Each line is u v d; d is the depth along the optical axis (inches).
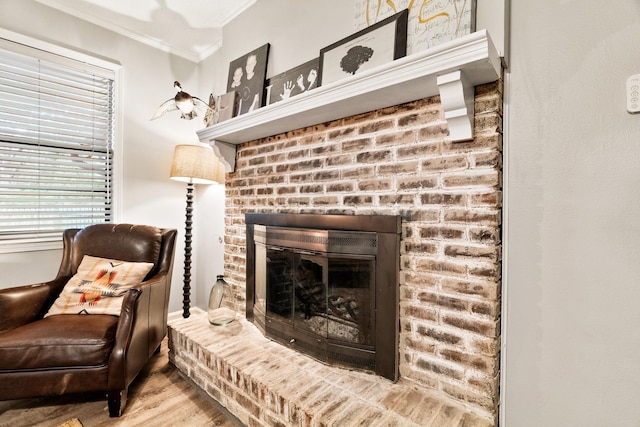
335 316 62.4
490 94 47.1
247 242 83.0
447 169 51.1
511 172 47.6
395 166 56.9
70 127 94.1
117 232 84.4
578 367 43.1
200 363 70.1
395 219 54.7
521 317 47.2
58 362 57.7
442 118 51.7
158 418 61.0
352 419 46.7
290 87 73.4
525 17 46.5
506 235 48.1
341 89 53.6
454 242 50.4
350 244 60.0
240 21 89.5
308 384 55.5
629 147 39.4
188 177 92.7
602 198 41.1
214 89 110.7
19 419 59.6
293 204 74.2
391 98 53.6
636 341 39.3
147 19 94.8
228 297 84.0
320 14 69.1
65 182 93.1
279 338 71.1
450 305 51.0
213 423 59.9
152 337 73.7
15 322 64.6
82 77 95.4
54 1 86.9
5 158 83.6
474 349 48.7
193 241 117.3
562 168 43.8
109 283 73.9
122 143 101.0
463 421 46.9
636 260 39.2
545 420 45.5
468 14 48.3
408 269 55.6
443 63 43.1
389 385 55.6
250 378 57.7
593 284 41.9
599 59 41.3
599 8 41.3
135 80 103.4
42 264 88.4
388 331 56.1
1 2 80.1
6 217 84.2
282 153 77.0
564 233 43.8
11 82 83.9
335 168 65.8
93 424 58.7
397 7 56.7
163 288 79.7
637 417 39.3
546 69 44.9
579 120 42.6
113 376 59.5
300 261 69.8
